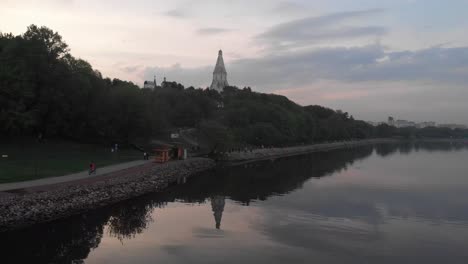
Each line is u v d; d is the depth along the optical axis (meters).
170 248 33.81
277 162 119.75
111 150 92.00
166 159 86.31
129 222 42.31
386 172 92.19
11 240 34.88
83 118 92.69
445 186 69.44
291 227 40.81
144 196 57.66
